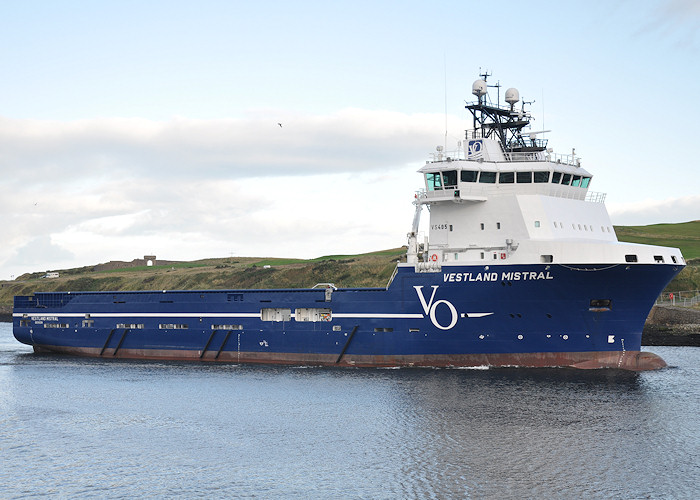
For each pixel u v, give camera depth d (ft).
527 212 181.27
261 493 106.73
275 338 207.62
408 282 187.42
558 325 176.35
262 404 157.38
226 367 206.18
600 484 107.14
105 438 135.95
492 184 188.34
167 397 168.14
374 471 114.11
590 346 177.17
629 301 174.09
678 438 127.13
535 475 110.93
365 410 148.87
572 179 195.31
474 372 178.81
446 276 182.19
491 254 183.52
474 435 130.21
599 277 170.60
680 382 169.68
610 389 161.07
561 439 127.24
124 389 179.11
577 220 191.01
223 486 109.91
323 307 199.93
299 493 106.32
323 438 131.34
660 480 108.47
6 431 142.10
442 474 112.16
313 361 202.49
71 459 124.06
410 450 123.24
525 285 174.70
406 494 104.88
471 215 188.03
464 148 200.34
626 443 124.77
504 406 148.05
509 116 206.18
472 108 203.10
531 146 201.67
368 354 194.29
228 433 136.46
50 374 205.57
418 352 188.03
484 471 112.98
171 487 110.01
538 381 168.04
